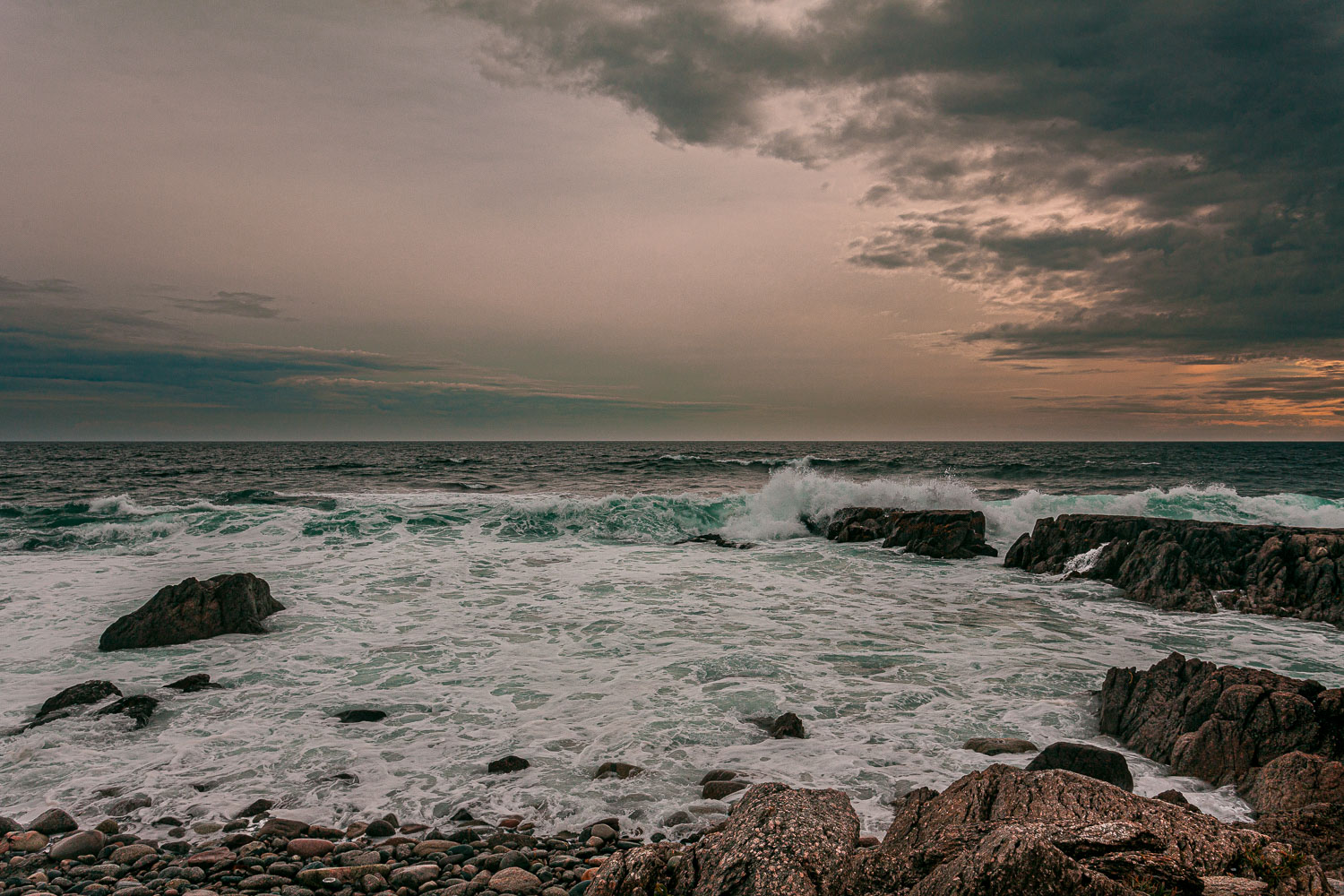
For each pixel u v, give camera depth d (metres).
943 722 8.19
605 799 6.47
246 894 5.10
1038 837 3.91
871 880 4.31
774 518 24.20
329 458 67.25
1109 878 3.85
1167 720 7.55
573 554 18.80
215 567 16.12
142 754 7.39
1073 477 45.31
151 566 16.22
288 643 11.10
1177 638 11.79
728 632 11.93
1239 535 15.45
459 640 11.38
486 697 9.01
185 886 5.19
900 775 6.84
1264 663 10.51
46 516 21.48
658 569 17.09
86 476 41.16
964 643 11.37
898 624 12.54
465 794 6.61
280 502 27.58
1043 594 15.01
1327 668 10.30
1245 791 6.36
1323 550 14.07
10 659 10.24
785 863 4.22
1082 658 10.66
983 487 38.09
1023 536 18.44
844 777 6.80
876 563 18.30
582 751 7.47
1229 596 14.03
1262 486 38.62
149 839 5.87
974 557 19.11
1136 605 14.13
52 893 5.07
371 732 7.95
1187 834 4.41
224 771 7.04
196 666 10.09
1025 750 7.36
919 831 5.14
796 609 13.49
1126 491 35.97
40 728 7.82
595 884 4.48
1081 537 17.38
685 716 8.38
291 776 6.94
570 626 12.19
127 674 9.73
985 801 5.15
